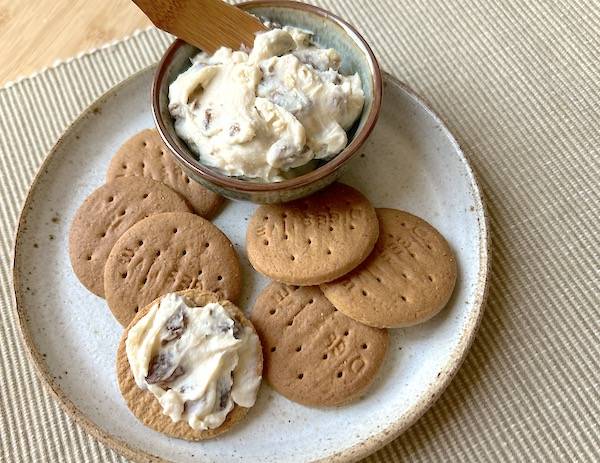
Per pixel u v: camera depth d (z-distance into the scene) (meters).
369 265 0.28
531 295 0.29
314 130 0.27
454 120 0.34
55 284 0.30
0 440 0.27
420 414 0.25
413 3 0.38
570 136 0.33
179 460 0.25
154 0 0.27
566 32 0.36
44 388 0.28
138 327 0.26
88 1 0.38
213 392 0.25
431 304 0.27
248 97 0.27
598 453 0.26
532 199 0.32
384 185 0.31
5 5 0.38
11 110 0.36
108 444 0.25
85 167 0.32
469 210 0.29
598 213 0.31
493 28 0.37
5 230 0.33
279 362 0.26
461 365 0.27
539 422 0.26
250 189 0.26
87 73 0.36
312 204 0.29
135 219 0.30
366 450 0.25
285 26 0.30
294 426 0.26
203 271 0.28
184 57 0.29
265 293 0.28
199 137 0.27
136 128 0.33
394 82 0.32
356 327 0.27
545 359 0.28
